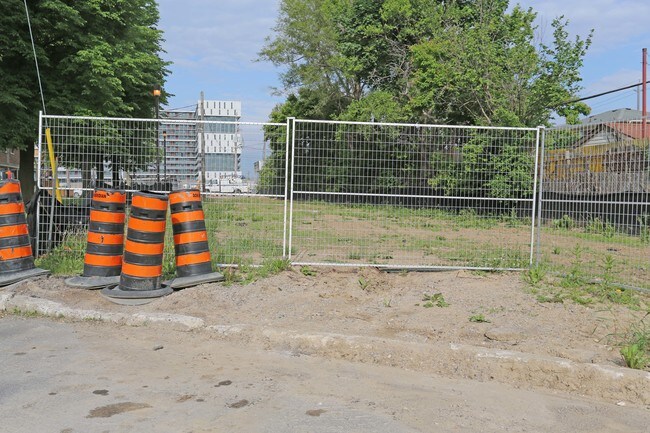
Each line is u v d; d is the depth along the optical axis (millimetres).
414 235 12773
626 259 10406
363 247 11250
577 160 9359
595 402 4688
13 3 17750
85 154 9469
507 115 21844
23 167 22234
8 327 6449
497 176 10070
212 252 9156
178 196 7875
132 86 24734
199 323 6461
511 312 6887
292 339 5957
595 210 9562
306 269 8781
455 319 6641
